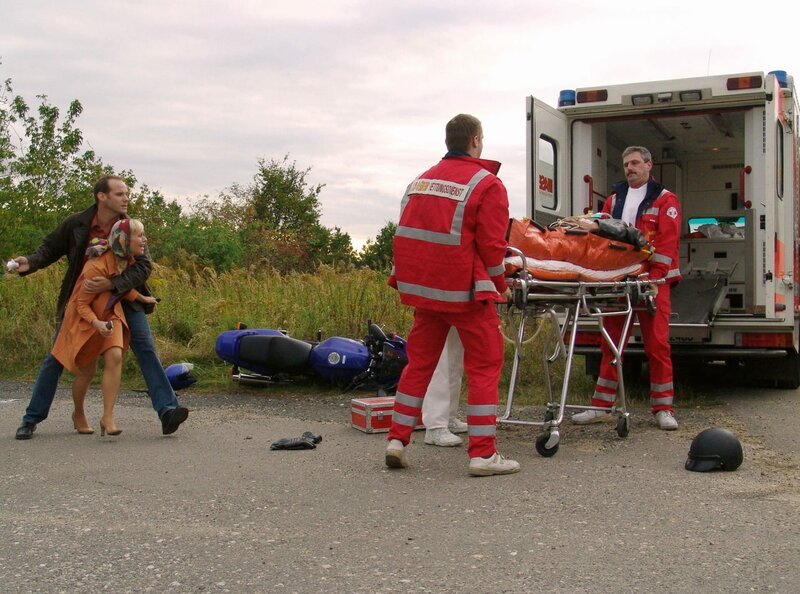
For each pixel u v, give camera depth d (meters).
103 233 6.44
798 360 9.49
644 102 9.30
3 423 7.14
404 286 5.32
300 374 9.30
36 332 11.52
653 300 6.49
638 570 3.56
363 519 4.33
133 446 6.17
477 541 3.96
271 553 3.82
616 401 8.44
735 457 5.34
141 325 6.49
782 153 9.27
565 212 9.70
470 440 5.29
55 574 3.57
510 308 6.15
